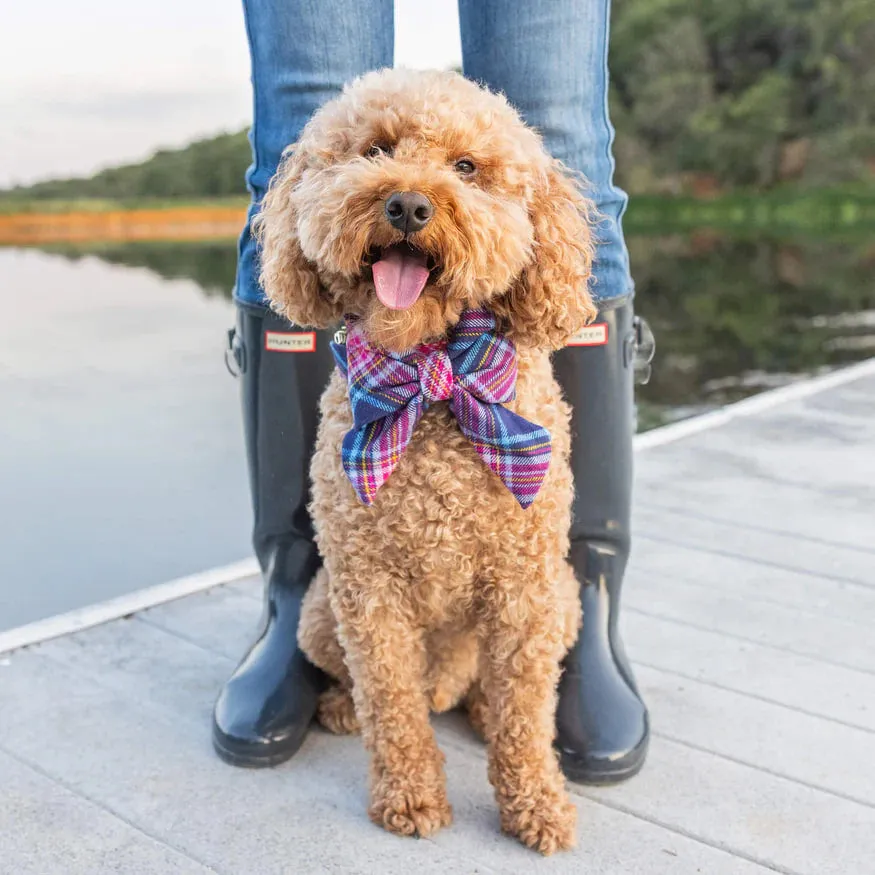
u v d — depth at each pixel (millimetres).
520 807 1625
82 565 3299
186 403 5410
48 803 1712
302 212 1695
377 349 1657
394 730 1688
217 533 3592
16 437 4758
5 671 2137
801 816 1669
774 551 2760
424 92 1682
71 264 12609
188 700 2043
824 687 2066
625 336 2027
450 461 1633
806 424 3971
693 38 31562
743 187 31344
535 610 1674
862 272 15523
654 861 1569
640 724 1823
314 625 1902
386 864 1570
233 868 1559
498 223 1609
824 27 30312
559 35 1858
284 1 1886
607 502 2031
